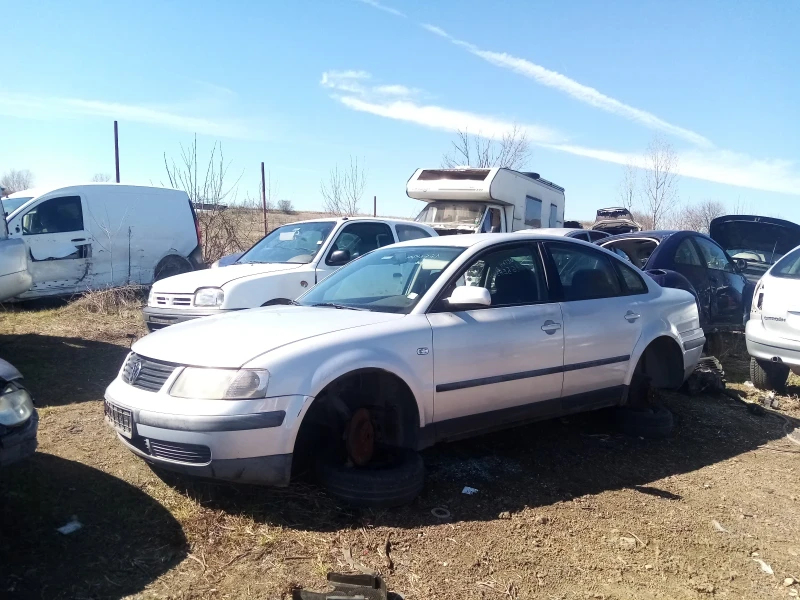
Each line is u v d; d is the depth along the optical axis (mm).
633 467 4973
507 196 14602
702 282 8766
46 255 10688
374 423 4215
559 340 4902
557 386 4934
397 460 4172
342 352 3869
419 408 4172
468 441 5312
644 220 28344
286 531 3641
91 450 4609
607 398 5355
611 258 5715
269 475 3635
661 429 5574
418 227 9344
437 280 4539
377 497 3883
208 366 3695
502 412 4648
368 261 5363
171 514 3758
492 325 4547
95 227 11312
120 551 3375
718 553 3750
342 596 3002
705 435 5805
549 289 5051
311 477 4188
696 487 4656
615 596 3271
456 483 4465
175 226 12555
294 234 8586
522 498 4297
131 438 3797
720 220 11680
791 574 3574
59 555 3295
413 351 4133
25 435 3408
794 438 5863
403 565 3402
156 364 3893
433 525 3840
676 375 5973
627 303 5531
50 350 7562
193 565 3299
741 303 9445
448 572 3367
